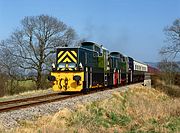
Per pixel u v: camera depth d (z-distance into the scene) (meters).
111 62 37.62
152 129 17.77
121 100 25.86
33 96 26.70
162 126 18.42
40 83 49.09
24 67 49.16
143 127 17.97
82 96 24.20
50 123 14.27
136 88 38.12
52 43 49.88
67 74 26.59
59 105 18.73
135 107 23.59
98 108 19.38
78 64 26.66
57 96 25.67
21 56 49.25
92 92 29.30
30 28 49.50
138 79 61.88
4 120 13.87
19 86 48.75
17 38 49.31
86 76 27.55
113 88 36.69
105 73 34.19
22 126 13.34
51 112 16.53
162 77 60.34
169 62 61.69
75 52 26.84
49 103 19.61
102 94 26.55
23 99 22.67
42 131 12.93
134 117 20.52
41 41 49.62
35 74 49.88
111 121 17.95
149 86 47.06
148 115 21.28
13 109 17.00
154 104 26.31
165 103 28.30
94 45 31.91
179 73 60.78
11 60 48.91
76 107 18.36
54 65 27.20
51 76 26.91
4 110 16.48
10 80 48.41
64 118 15.63
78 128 14.53
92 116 17.33
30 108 17.22
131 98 28.47
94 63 30.42
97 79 31.23
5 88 46.66
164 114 22.39
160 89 48.59
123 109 22.34
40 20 49.91
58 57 27.19
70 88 26.44
